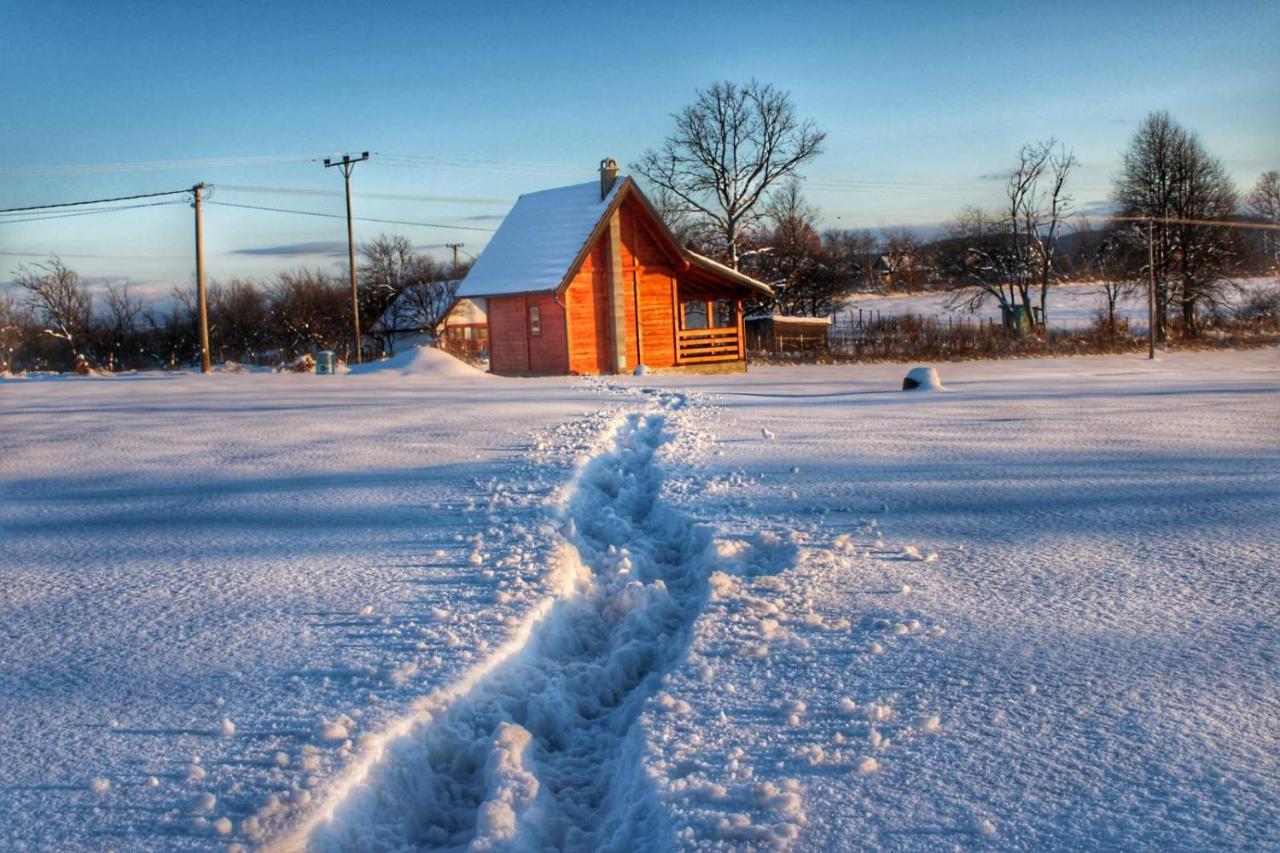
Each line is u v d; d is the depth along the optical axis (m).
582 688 4.54
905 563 6.00
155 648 4.72
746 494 8.12
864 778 3.30
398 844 3.23
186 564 6.29
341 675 4.30
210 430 13.12
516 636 4.76
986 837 2.90
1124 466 9.38
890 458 9.99
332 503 8.05
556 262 30.56
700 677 4.24
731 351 34.03
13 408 17.42
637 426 13.30
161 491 8.77
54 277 60.12
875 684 4.12
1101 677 4.11
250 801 3.19
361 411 15.38
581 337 30.95
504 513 7.48
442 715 3.96
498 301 32.75
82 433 13.11
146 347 61.41
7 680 4.34
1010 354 47.03
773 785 3.21
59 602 5.50
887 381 26.42
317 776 3.32
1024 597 5.27
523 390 20.41
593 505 8.45
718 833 2.96
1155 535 6.59
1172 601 5.13
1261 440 11.23
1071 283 96.88
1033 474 8.97
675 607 5.54
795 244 61.53
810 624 4.89
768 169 56.03
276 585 5.76
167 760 3.52
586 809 3.50
